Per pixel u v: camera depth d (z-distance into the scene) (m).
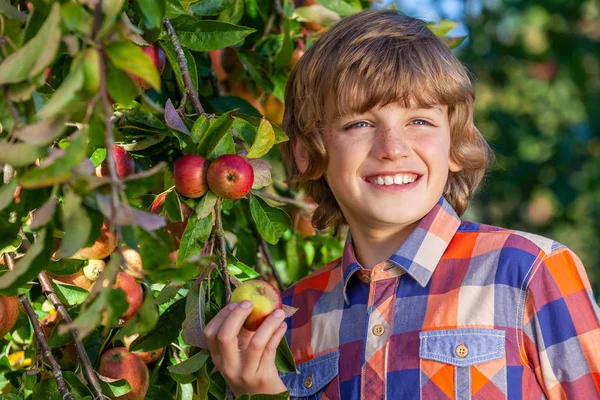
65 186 0.94
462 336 1.40
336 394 1.50
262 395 1.27
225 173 1.37
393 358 1.44
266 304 1.34
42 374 1.50
